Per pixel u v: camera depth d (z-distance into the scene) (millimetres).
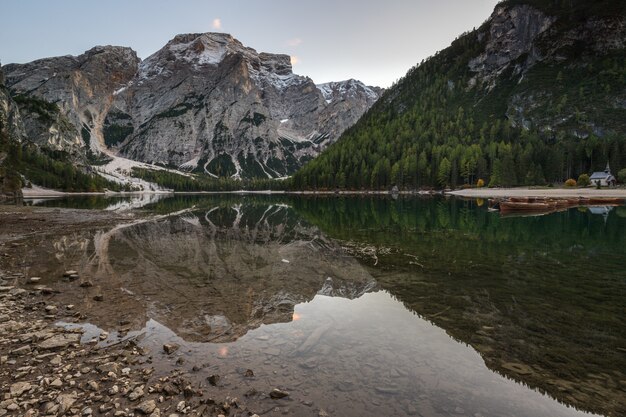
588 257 16703
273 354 7320
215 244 22500
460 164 116500
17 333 8414
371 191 134500
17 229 29500
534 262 15789
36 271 15023
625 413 5387
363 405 5539
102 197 118812
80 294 11711
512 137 140750
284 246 21516
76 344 7832
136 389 5988
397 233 26219
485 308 10016
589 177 98875
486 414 5336
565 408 5516
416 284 12648
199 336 8312
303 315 9680
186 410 5465
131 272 14938
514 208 42281
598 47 166250
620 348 7473
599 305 10102
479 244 20688
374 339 7996
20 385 6109
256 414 5324
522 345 7645
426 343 7789
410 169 124812
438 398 5738
